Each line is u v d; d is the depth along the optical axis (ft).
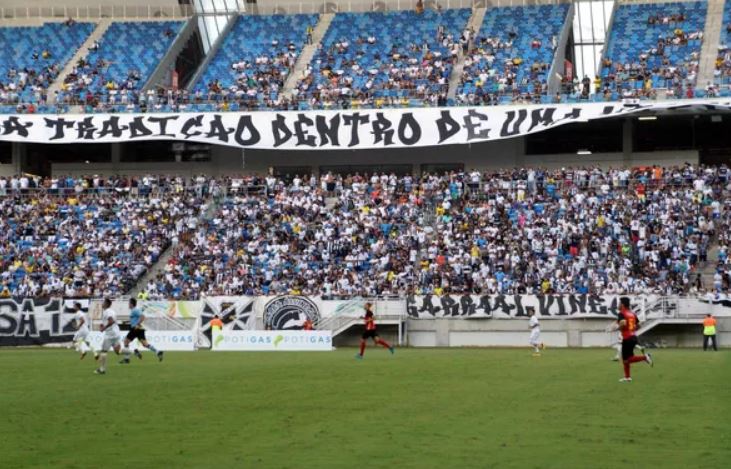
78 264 251.80
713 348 200.64
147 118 280.31
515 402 96.17
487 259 239.71
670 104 251.60
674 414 87.20
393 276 238.27
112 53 315.58
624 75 280.31
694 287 227.20
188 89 296.51
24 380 123.54
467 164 278.87
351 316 226.17
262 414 88.28
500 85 279.90
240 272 243.81
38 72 309.42
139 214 263.70
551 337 222.89
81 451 69.67
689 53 284.82
